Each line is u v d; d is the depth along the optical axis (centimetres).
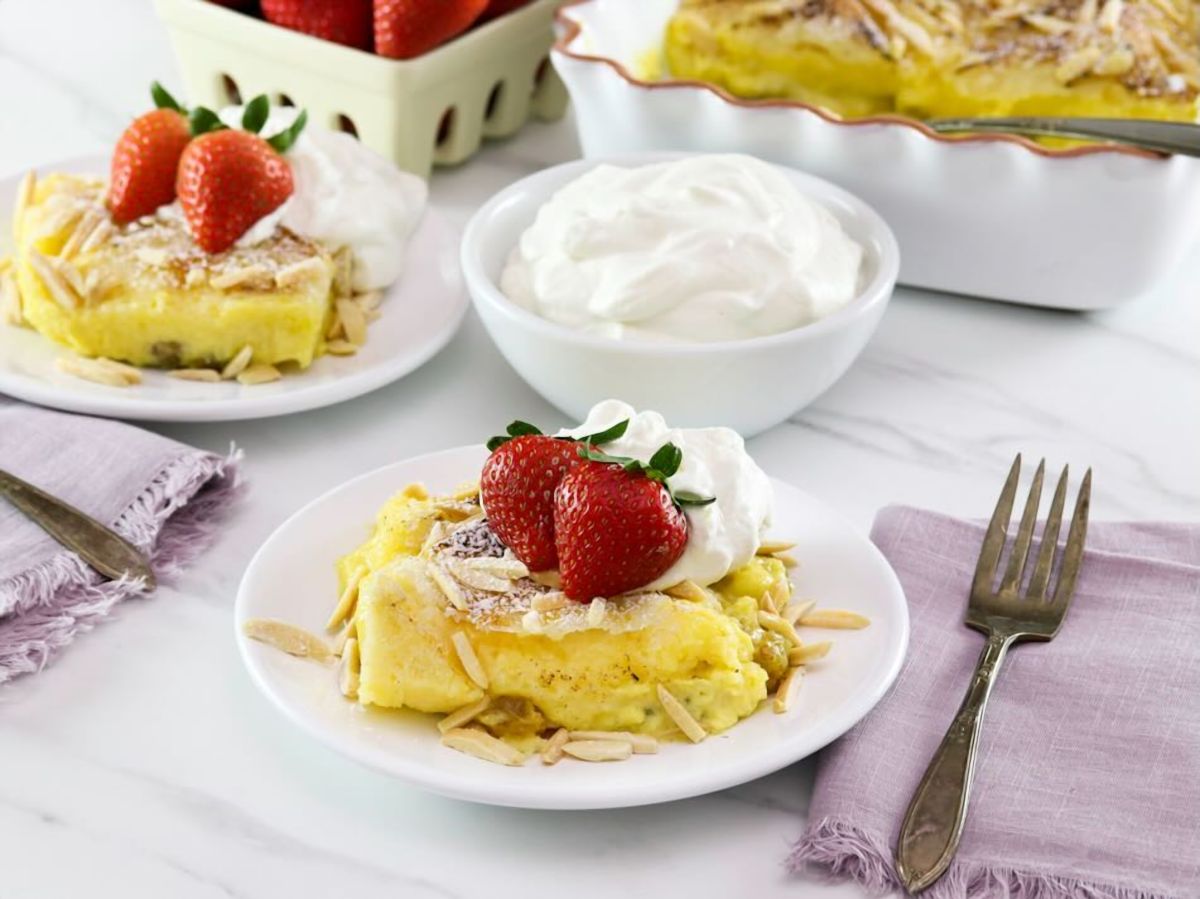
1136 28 79
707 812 55
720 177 70
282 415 71
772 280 67
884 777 54
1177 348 77
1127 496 68
